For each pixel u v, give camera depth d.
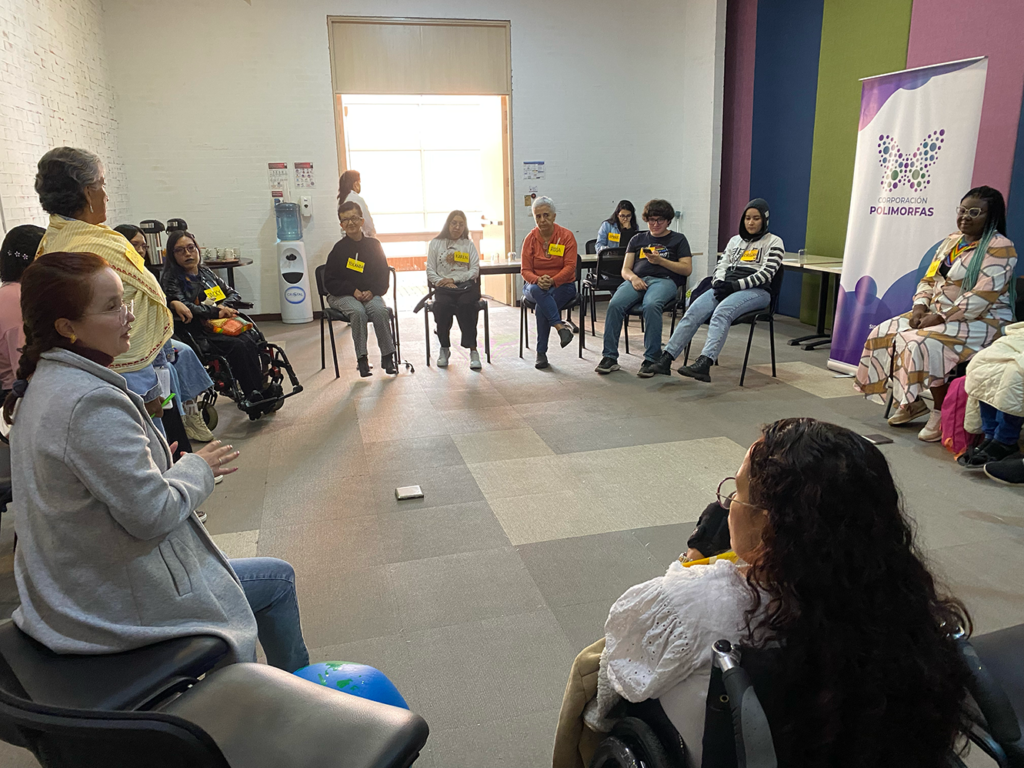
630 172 7.84
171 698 1.19
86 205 2.10
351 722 1.08
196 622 1.28
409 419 4.10
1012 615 2.17
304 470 3.38
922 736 0.84
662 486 3.16
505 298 7.95
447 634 2.12
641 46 7.54
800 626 0.82
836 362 4.98
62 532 1.17
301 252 7.02
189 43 6.59
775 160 6.91
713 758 0.88
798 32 6.41
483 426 3.96
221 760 0.88
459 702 1.84
